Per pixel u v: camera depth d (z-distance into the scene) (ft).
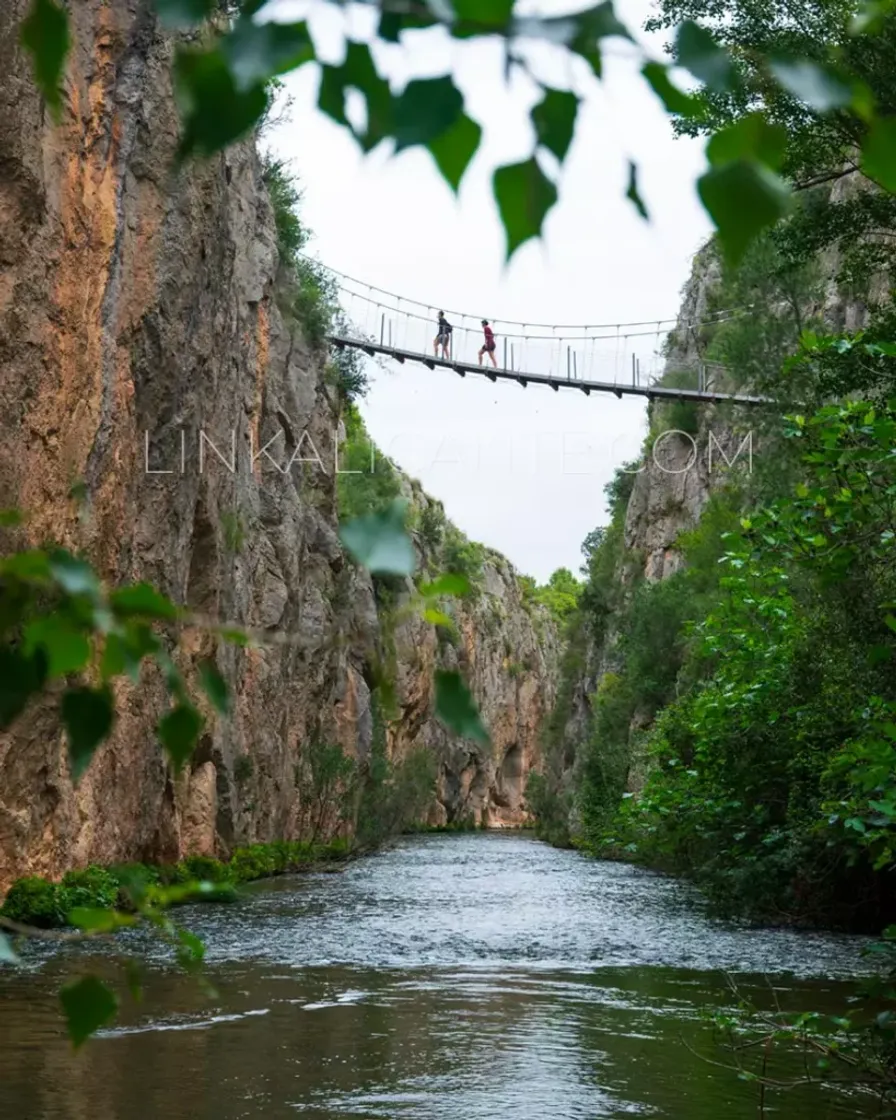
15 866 66.69
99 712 4.50
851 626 46.03
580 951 59.77
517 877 126.62
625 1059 33.91
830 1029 37.14
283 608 144.87
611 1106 28.58
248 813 130.93
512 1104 28.58
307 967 52.26
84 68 77.25
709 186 3.81
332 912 80.89
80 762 4.44
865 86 3.90
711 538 178.91
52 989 43.55
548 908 86.22
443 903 90.33
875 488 31.53
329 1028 37.83
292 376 160.76
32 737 67.87
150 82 84.89
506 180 3.81
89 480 76.74
